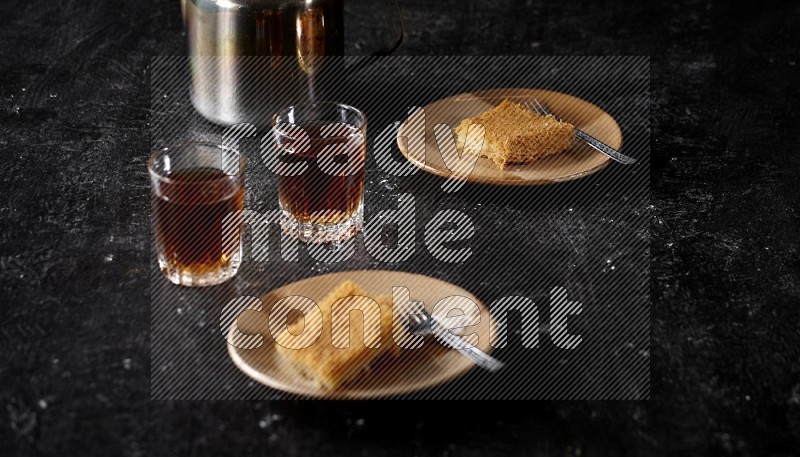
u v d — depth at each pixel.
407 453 1.02
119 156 1.33
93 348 1.10
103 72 1.48
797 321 1.14
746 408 1.06
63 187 1.29
